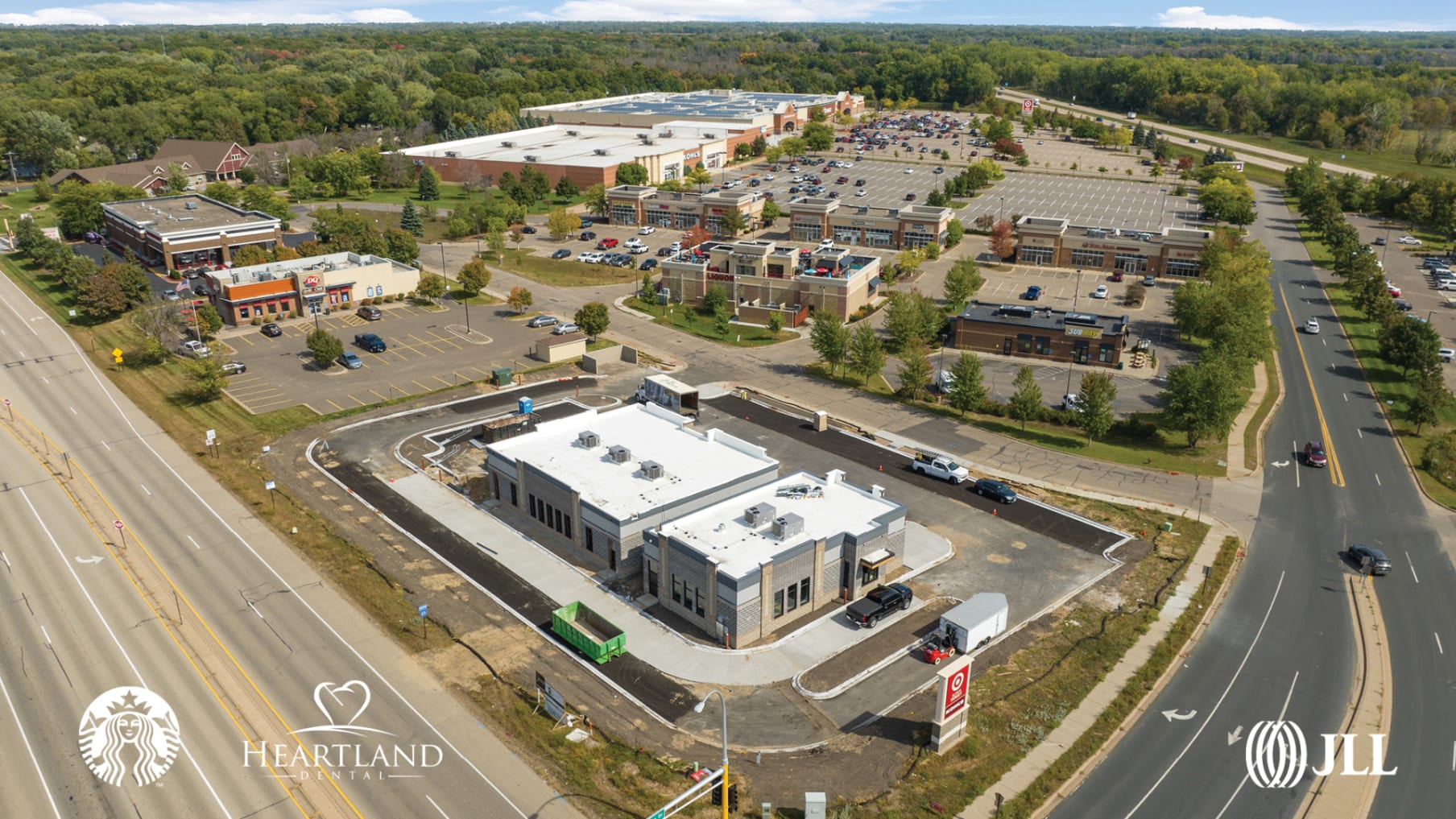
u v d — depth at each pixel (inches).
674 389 3754.9
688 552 2399.1
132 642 2333.9
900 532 2682.1
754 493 2760.8
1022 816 1812.3
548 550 2819.9
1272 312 5408.5
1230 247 5994.1
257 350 4520.2
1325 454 3499.0
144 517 2962.6
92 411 3801.7
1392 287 5851.4
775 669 2273.6
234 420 3730.3
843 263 5403.5
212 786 1866.4
